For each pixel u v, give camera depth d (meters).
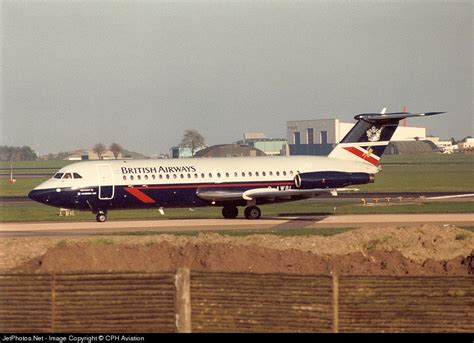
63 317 87.44
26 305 88.31
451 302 84.44
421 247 138.12
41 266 120.06
